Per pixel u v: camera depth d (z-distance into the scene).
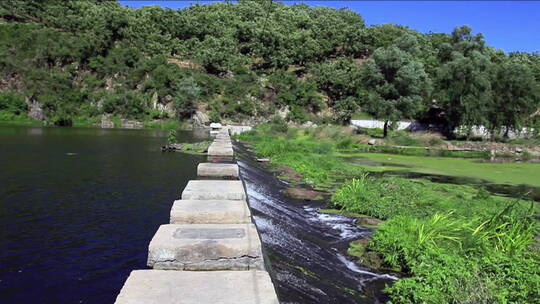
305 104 77.31
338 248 8.83
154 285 3.49
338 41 94.81
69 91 74.06
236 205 5.66
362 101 68.88
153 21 97.00
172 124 69.69
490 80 47.00
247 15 114.75
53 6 96.50
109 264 7.67
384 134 47.84
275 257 6.86
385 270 7.60
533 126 50.28
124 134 44.97
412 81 45.09
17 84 71.75
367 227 10.61
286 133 49.06
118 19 86.31
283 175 18.81
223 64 86.50
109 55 82.00
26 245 8.45
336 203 12.72
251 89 79.44
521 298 5.15
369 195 12.89
